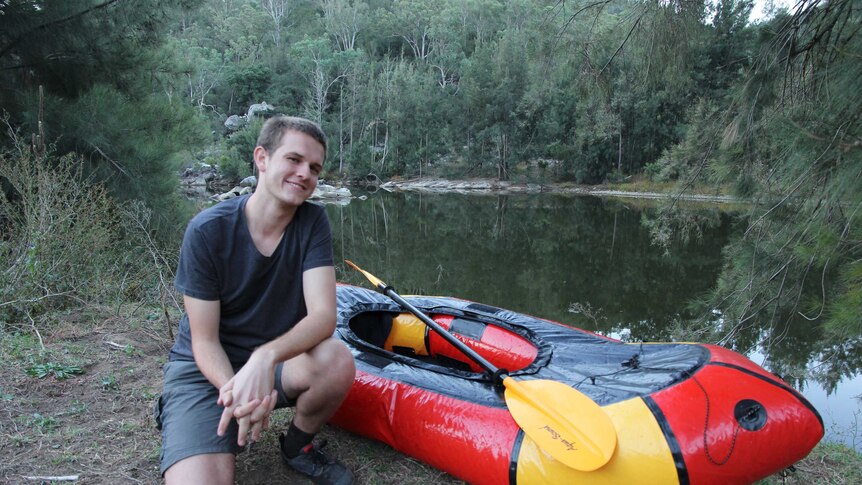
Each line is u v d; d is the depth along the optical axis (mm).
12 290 3834
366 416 2537
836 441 3666
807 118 3828
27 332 3607
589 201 26344
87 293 4324
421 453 2379
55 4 6867
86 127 6789
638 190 29703
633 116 29016
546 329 3158
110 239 5543
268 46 61875
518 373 2512
